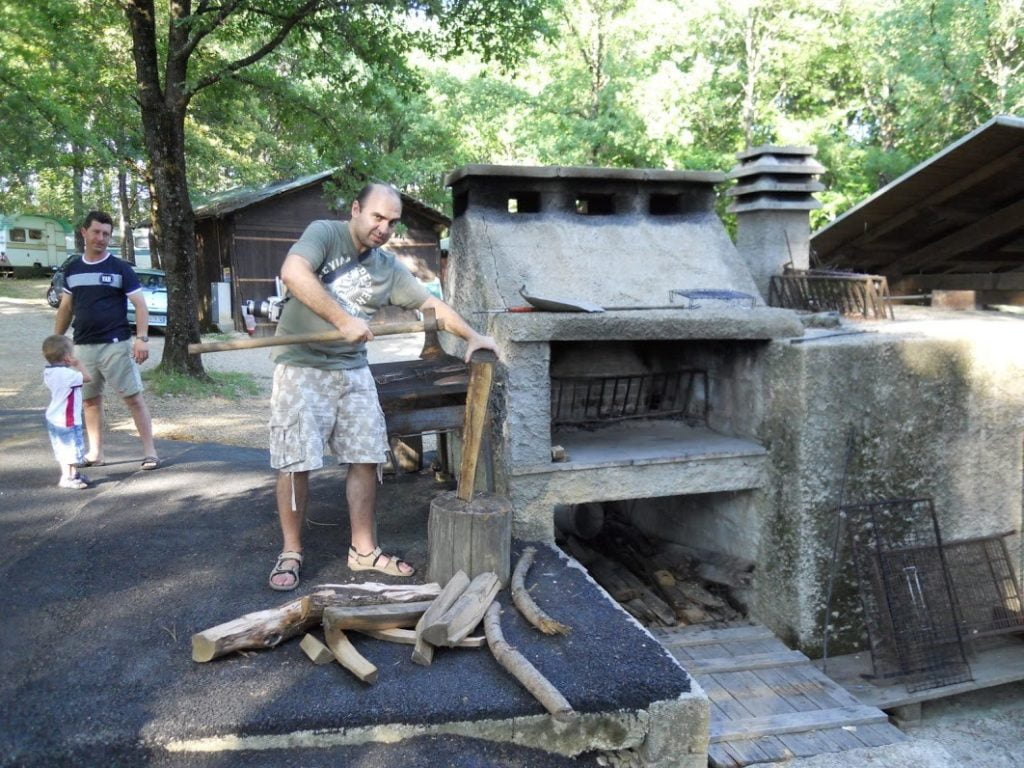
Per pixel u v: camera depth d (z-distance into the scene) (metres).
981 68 16.80
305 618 2.93
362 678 2.66
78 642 2.93
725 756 3.42
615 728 2.69
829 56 19.86
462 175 5.02
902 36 16.59
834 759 3.46
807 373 4.24
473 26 9.54
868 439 4.41
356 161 10.70
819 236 7.88
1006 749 4.02
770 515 4.57
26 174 12.76
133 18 9.25
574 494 4.23
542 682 2.63
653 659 2.90
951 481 4.62
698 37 18.83
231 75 10.05
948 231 7.73
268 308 15.55
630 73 18.22
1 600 3.27
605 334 4.14
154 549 3.84
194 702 2.54
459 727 2.58
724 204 18.62
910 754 3.56
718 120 20.69
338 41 9.86
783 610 4.50
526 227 5.04
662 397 5.49
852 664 4.39
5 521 4.22
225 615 3.13
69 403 4.75
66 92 12.22
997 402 4.68
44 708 2.51
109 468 5.34
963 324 5.17
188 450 6.04
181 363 9.80
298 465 3.28
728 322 4.36
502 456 4.16
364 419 3.43
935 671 4.28
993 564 4.68
